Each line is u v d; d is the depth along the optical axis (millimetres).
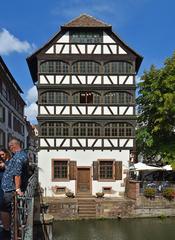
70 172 33531
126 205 30016
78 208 29453
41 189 33250
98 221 28891
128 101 34094
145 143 36500
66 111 33812
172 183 31797
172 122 34094
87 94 34094
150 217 30250
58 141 33688
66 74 33969
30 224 9445
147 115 35938
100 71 34156
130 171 34875
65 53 34062
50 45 34062
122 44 34344
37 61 34031
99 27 34000
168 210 30516
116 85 34000
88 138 33781
